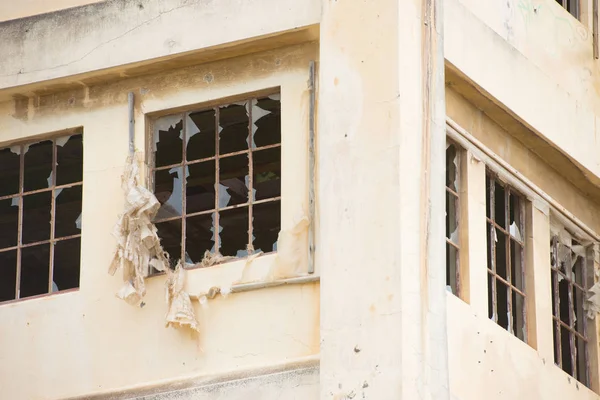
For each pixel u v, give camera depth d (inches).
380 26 642.2
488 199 719.1
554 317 754.8
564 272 775.7
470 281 684.1
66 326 686.5
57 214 732.0
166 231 687.7
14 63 716.7
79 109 711.7
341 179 634.8
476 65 692.7
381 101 634.2
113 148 699.4
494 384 682.8
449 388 641.6
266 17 674.2
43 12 725.9
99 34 705.0
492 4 724.0
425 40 649.0
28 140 722.2
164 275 673.6
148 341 670.5
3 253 741.3
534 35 755.4
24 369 687.7
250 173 676.7
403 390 600.7
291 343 646.5
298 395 632.4
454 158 697.6
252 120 686.5
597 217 796.6
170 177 692.1
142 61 693.3
